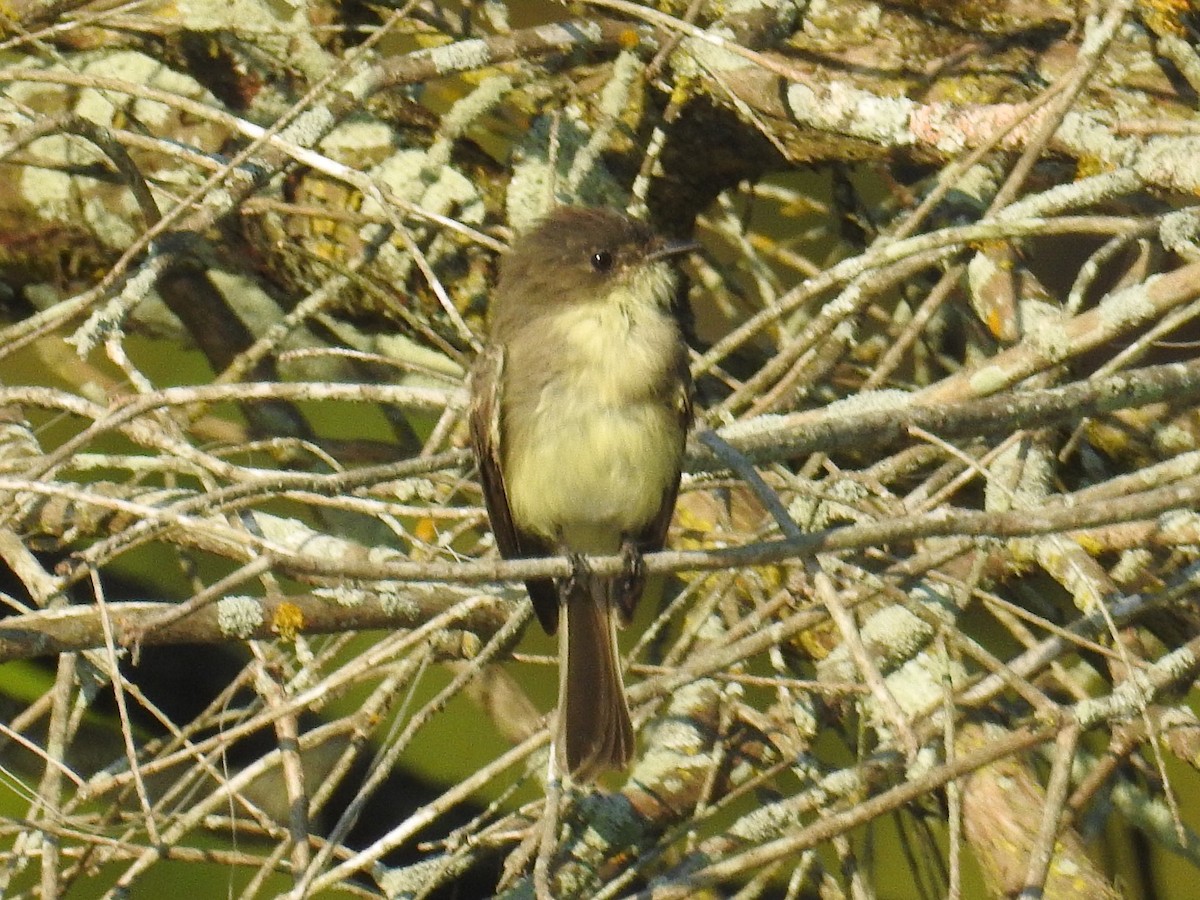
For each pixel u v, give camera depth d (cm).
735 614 978
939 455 1022
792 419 898
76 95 1263
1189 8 1041
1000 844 902
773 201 1434
